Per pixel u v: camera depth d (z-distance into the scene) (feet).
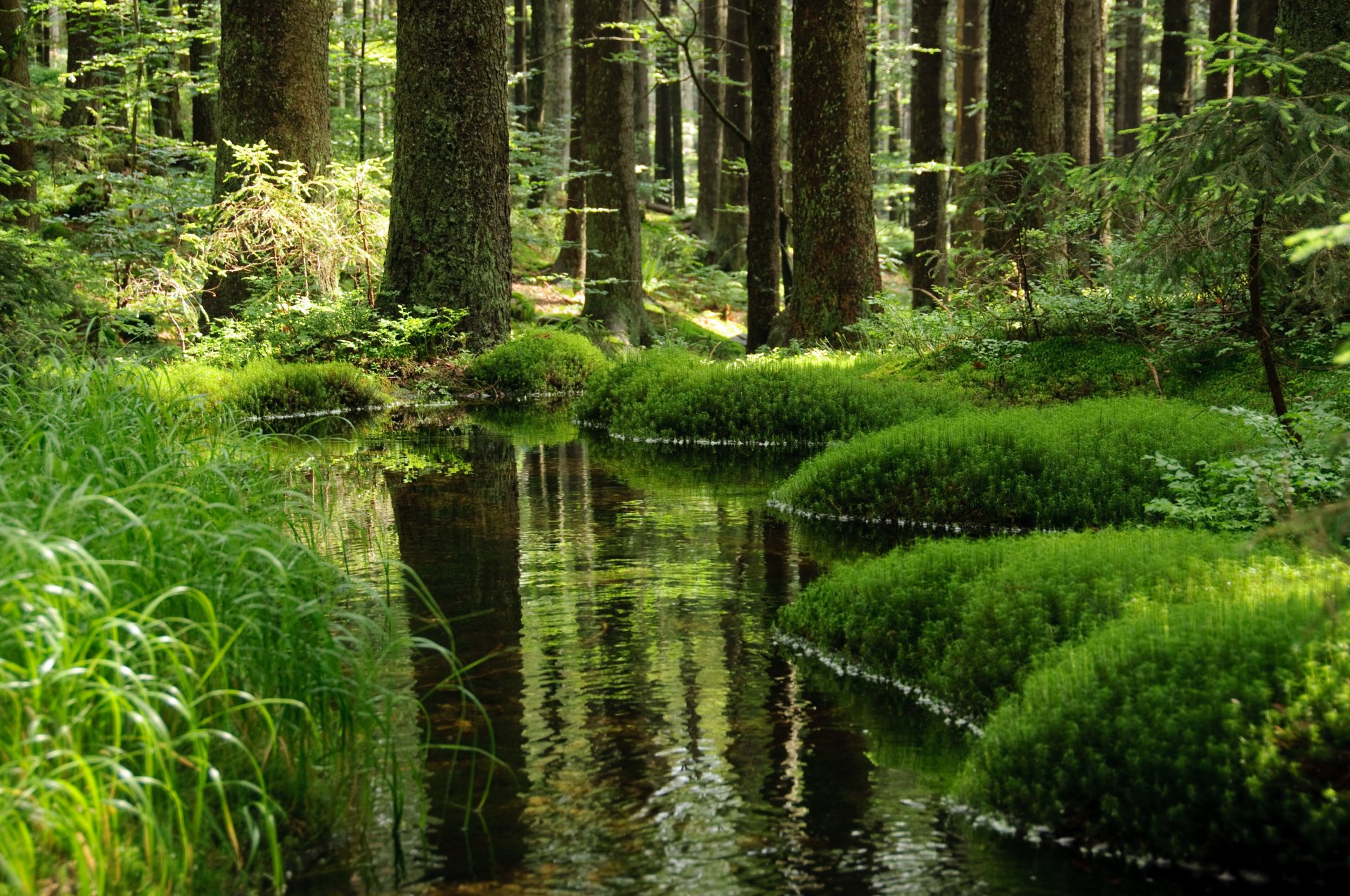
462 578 23.45
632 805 13.35
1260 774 11.66
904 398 41.32
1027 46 55.26
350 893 11.42
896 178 133.59
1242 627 13.37
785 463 38.60
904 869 11.89
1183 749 12.11
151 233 62.23
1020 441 29.01
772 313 64.18
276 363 52.75
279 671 13.62
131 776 10.62
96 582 12.83
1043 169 42.73
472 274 61.21
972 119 90.84
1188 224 24.84
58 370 21.20
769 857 12.14
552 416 52.70
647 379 48.62
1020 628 16.17
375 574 23.68
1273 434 24.71
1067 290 45.16
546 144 93.91
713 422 44.01
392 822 12.91
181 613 13.70
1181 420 29.04
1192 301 39.22
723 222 106.11
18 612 11.59
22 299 26.86
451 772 14.20
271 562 14.90
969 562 18.66
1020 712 13.76
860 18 55.31
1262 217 24.03
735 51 97.19
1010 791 12.87
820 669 18.08
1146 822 12.09
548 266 92.02
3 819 10.16
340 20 92.63
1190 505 23.39
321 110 60.13
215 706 13.30
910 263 115.85
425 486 33.96
